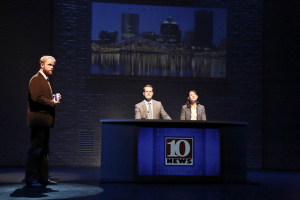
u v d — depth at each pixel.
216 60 7.48
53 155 7.15
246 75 7.55
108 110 7.27
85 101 7.24
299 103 7.54
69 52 7.25
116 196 3.71
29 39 7.23
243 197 3.77
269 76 7.58
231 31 7.53
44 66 4.44
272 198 3.73
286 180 5.44
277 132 7.54
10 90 7.14
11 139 7.09
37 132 4.36
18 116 7.13
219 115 7.47
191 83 7.45
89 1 7.29
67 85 7.22
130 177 4.69
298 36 7.59
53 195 3.73
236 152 4.84
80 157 7.21
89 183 4.66
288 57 7.61
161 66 7.36
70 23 7.27
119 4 7.32
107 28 7.30
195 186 4.48
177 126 4.75
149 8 7.38
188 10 7.45
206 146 4.78
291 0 7.63
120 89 7.30
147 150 4.72
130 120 4.64
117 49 7.29
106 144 4.75
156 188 4.27
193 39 7.45
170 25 7.40
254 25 7.61
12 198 3.54
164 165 4.73
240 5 7.60
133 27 7.33
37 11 7.27
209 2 7.53
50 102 4.32
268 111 7.56
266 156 7.50
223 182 4.77
